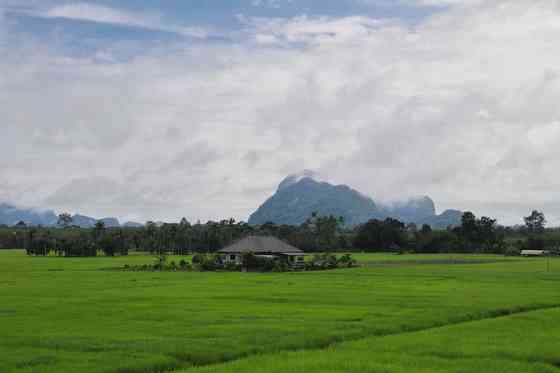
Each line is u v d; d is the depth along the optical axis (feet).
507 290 227.20
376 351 111.86
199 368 98.32
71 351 108.47
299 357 106.22
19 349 109.70
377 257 622.95
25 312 159.22
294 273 369.30
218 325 136.77
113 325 136.98
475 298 195.21
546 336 126.93
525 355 108.99
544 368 100.32
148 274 346.33
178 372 96.12
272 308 168.14
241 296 202.18
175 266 418.72
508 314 166.09
